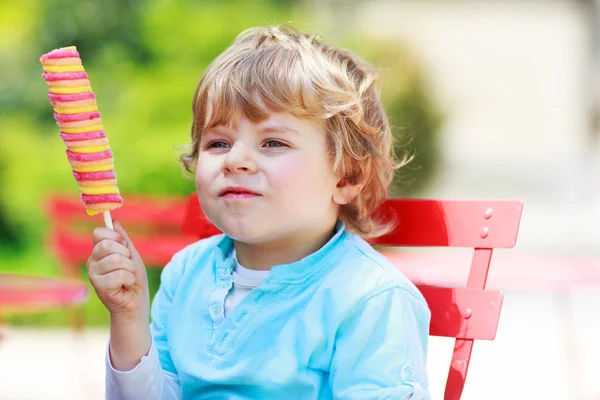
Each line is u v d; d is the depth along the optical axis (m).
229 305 2.65
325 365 2.47
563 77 20.45
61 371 6.53
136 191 8.03
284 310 2.53
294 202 2.50
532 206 16.27
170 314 2.75
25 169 8.95
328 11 11.81
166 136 8.25
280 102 2.48
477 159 20.30
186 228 3.22
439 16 20.12
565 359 6.71
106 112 9.27
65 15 10.70
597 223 14.27
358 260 2.56
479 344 7.28
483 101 20.84
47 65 2.29
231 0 9.80
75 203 6.37
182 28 9.20
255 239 2.51
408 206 2.88
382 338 2.42
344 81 2.62
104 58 9.82
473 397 5.76
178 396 2.66
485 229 2.76
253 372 2.49
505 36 20.52
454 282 4.02
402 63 10.93
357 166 2.66
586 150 19.09
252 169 2.47
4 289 3.01
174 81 8.65
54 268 8.62
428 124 11.15
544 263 4.88
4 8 10.86
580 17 19.72
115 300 2.43
